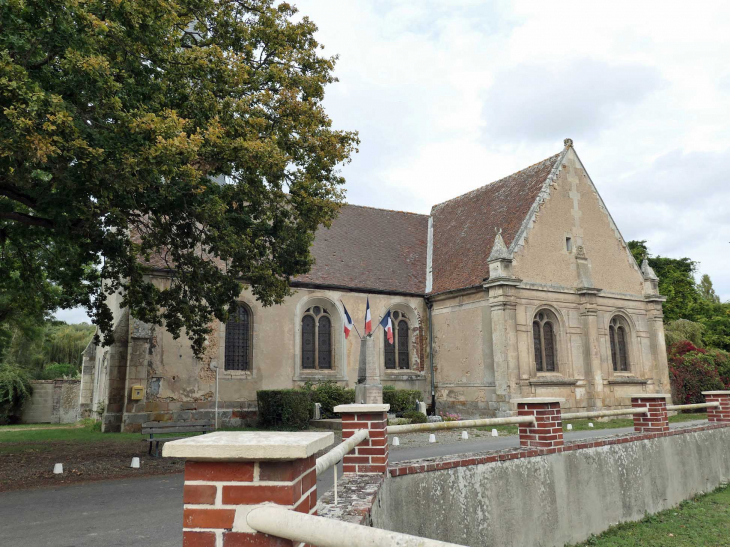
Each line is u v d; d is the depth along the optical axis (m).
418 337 27.27
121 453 15.02
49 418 35.06
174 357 21.50
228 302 14.81
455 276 26.72
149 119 10.05
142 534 6.92
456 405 25.48
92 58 9.31
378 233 30.44
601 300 26.89
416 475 6.70
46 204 11.17
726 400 14.48
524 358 23.69
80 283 16.64
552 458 8.96
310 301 25.23
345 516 4.06
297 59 14.47
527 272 24.62
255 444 2.57
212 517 2.62
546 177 26.72
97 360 32.53
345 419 6.34
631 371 27.59
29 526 7.41
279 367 23.77
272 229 14.69
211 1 13.76
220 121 12.26
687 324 38.09
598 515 9.61
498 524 7.69
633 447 10.82
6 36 9.26
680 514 10.83
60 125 8.97
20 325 24.64
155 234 13.55
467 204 31.23
